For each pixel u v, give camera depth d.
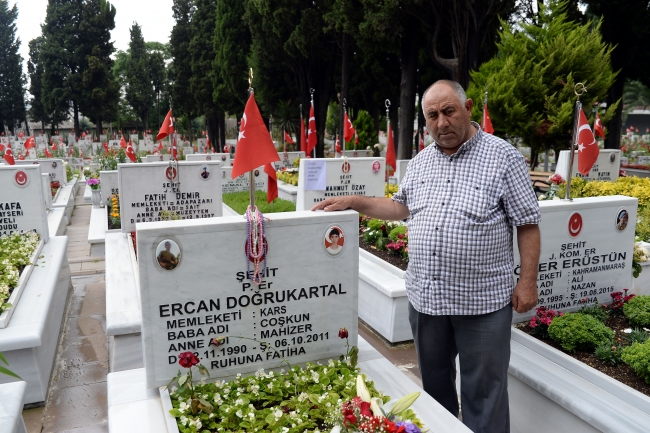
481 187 2.95
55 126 60.59
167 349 3.19
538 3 14.12
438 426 2.88
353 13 17.98
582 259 4.31
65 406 4.45
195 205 8.47
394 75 23.36
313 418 2.89
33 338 4.27
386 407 2.97
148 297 3.09
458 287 3.03
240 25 29.14
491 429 3.14
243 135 3.24
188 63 45.50
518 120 13.40
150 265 3.05
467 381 3.22
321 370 3.38
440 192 3.05
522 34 14.07
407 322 5.48
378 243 7.00
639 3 18.19
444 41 19.34
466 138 3.06
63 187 16.33
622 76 20.02
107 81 49.47
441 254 3.02
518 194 2.95
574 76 13.20
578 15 19.17
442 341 3.26
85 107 49.44
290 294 3.41
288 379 3.30
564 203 4.15
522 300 3.02
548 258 4.16
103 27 49.84
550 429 3.45
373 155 20.36
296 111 28.06
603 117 14.27
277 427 2.79
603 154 11.80
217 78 33.41
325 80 24.97
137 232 2.99
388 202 3.53
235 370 3.36
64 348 5.63
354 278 3.57
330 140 41.34
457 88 2.95
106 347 5.66
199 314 3.21
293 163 21.08
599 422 3.04
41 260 6.15
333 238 3.46
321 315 3.53
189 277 3.14
